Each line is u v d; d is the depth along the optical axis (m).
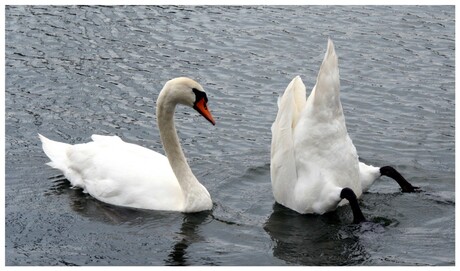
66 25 27.00
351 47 25.48
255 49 25.44
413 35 26.30
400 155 19.69
